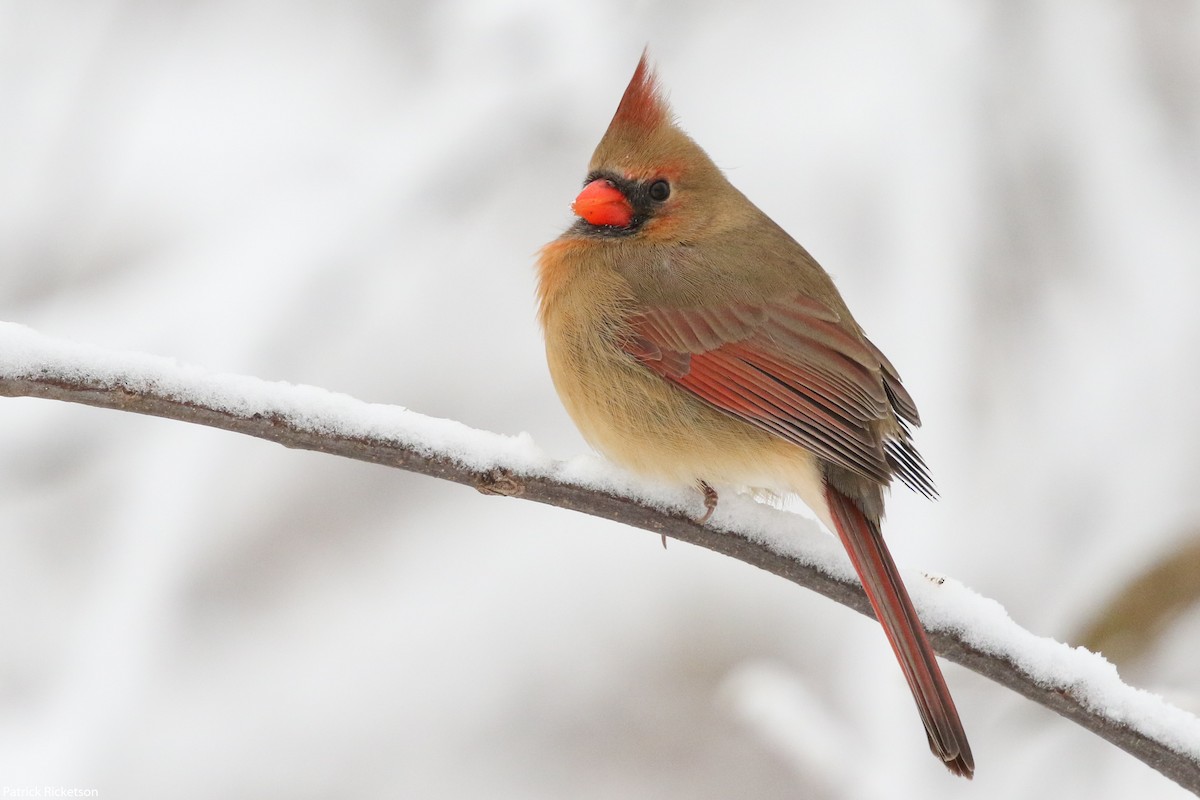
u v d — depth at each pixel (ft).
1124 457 28.25
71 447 26.25
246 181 29.84
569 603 33.27
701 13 31.40
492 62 30.32
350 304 28.17
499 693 32.37
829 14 30.91
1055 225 29.35
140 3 31.37
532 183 34.12
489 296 34.30
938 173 28.63
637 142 24.76
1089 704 18.56
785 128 30.40
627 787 32.14
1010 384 28.60
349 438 18.86
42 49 30.68
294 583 32.42
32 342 17.47
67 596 30.22
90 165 30.35
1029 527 27.94
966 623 19.17
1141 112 29.71
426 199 29.14
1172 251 29.09
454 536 33.37
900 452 24.20
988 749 26.18
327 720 31.42
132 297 27.66
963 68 29.32
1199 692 25.02
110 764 24.14
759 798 31.94
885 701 25.63
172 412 17.98
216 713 31.12
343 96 30.89
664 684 32.73
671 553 33.88
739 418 23.18
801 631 33.17
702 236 24.67
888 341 27.66
